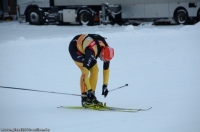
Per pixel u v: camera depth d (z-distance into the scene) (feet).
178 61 84.94
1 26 197.06
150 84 66.69
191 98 56.49
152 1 178.50
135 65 82.99
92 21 192.85
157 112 49.85
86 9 193.06
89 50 51.31
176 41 110.52
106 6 185.37
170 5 175.22
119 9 186.91
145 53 95.55
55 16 200.34
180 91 61.00
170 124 44.60
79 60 53.36
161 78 70.69
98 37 52.75
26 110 53.88
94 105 52.60
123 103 55.57
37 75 77.71
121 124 44.98
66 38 125.70
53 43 116.67
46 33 152.76
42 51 104.12
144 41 113.60
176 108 51.47
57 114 50.88
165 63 83.56
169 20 177.37
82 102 53.57
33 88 67.72
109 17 187.21
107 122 46.03
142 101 56.08
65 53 100.12
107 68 53.36
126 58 90.63
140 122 45.62
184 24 174.29
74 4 197.06
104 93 53.57
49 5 202.18
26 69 83.35
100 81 71.31
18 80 74.13
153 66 81.30
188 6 171.94
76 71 80.18
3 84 71.26
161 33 128.26
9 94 64.03
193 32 124.88
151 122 45.50
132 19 187.32
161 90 62.18
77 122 46.55
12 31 167.02
